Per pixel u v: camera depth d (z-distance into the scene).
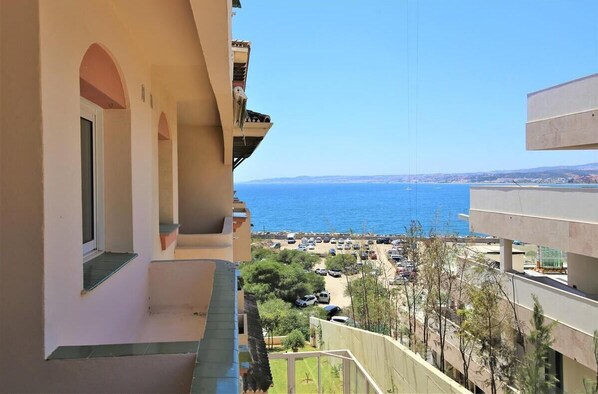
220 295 3.39
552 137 14.59
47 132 2.29
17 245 2.23
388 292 20.53
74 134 2.70
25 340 2.26
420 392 9.92
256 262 50.53
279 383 15.23
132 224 4.21
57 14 2.45
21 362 2.26
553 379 11.80
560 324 12.93
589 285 13.48
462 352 14.47
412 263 17.80
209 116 9.84
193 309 4.94
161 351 2.41
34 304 2.25
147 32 4.37
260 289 42.81
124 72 4.04
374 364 13.31
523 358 13.23
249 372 7.05
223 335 2.56
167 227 6.93
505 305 14.98
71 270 2.63
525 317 14.39
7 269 2.23
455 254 16.77
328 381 14.74
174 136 7.75
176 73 5.98
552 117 14.66
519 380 11.73
